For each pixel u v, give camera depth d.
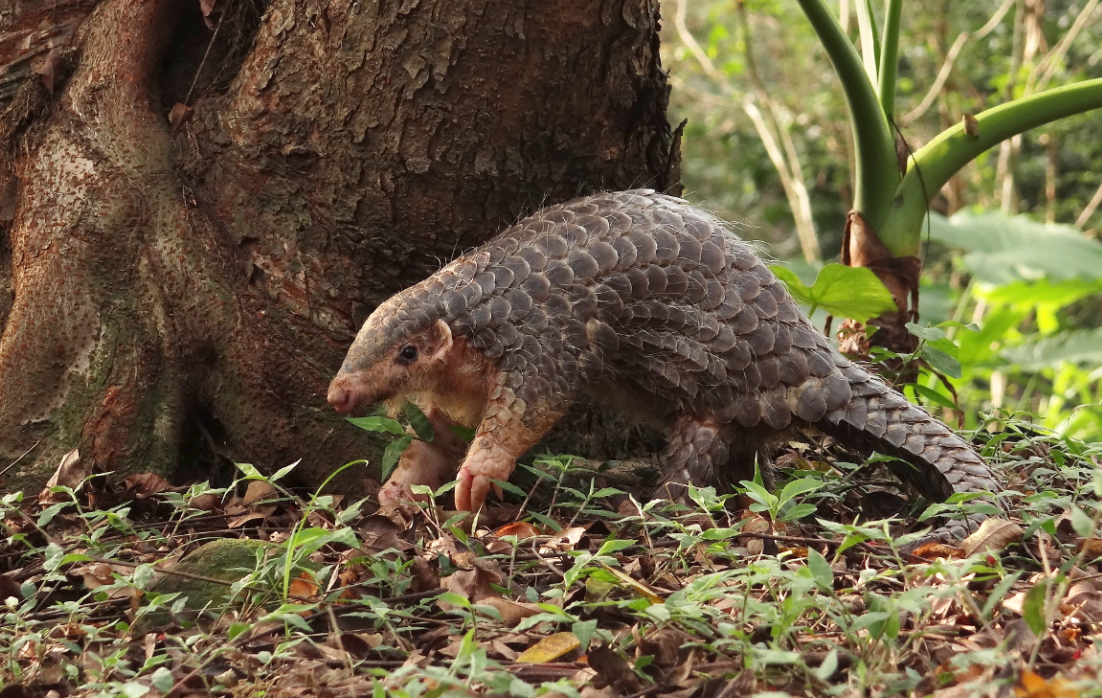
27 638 3.85
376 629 3.96
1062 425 9.53
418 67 5.35
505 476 5.15
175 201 5.89
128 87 5.94
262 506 5.46
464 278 5.23
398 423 5.46
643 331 5.21
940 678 3.29
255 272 5.84
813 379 5.20
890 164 6.75
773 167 17.81
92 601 4.51
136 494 5.49
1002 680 2.97
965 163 6.85
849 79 6.52
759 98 16.41
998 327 9.17
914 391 6.59
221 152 5.87
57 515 5.26
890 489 5.88
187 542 4.87
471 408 5.41
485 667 3.10
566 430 6.21
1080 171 17.53
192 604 4.24
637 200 5.43
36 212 5.91
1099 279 10.70
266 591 4.13
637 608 3.49
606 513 4.81
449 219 5.68
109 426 5.75
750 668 3.32
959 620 3.86
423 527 5.10
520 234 5.36
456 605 4.01
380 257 5.77
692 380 5.21
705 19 18.23
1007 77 13.91
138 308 5.87
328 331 5.83
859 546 4.54
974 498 4.57
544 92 5.46
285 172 5.78
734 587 3.83
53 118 6.00
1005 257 10.69
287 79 5.64
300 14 5.57
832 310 6.26
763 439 5.38
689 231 5.29
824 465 6.16
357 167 5.60
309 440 5.87
